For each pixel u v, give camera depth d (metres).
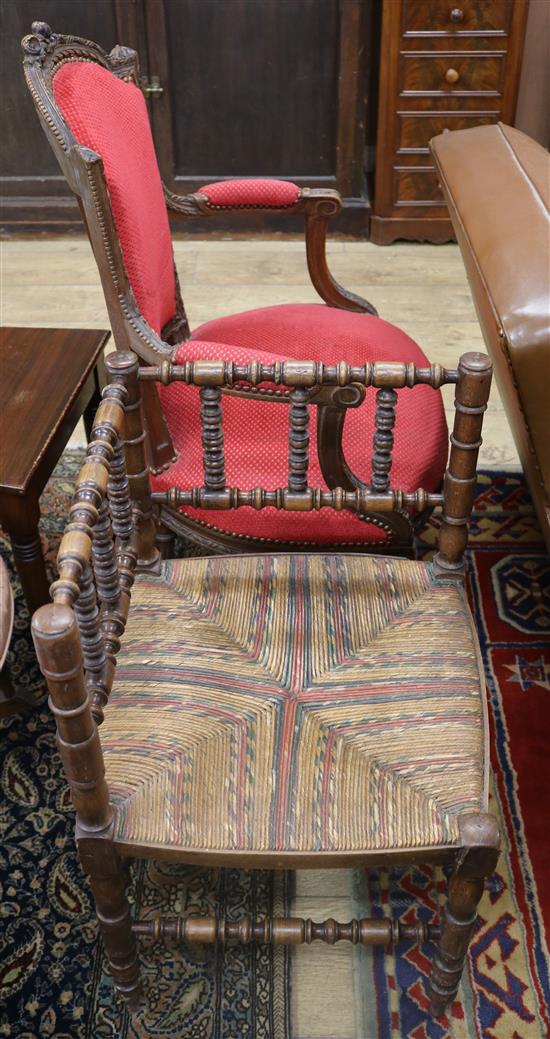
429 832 1.08
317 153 3.44
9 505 1.60
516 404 1.54
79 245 3.56
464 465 1.29
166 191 1.91
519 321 1.29
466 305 3.19
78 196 1.44
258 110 3.34
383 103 3.20
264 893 1.54
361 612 1.33
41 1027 1.38
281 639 1.29
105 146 1.47
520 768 1.72
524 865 1.57
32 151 3.42
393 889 1.55
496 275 1.39
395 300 3.21
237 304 3.18
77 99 1.46
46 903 1.53
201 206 1.97
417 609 1.34
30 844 1.62
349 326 1.96
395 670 1.25
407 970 1.45
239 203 1.98
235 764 1.14
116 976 1.30
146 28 3.13
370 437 1.70
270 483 1.63
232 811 1.10
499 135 1.84
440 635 1.30
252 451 1.67
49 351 1.89
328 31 3.16
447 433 1.83
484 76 3.14
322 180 3.49
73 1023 1.39
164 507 1.70
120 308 1.50
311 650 1.28
